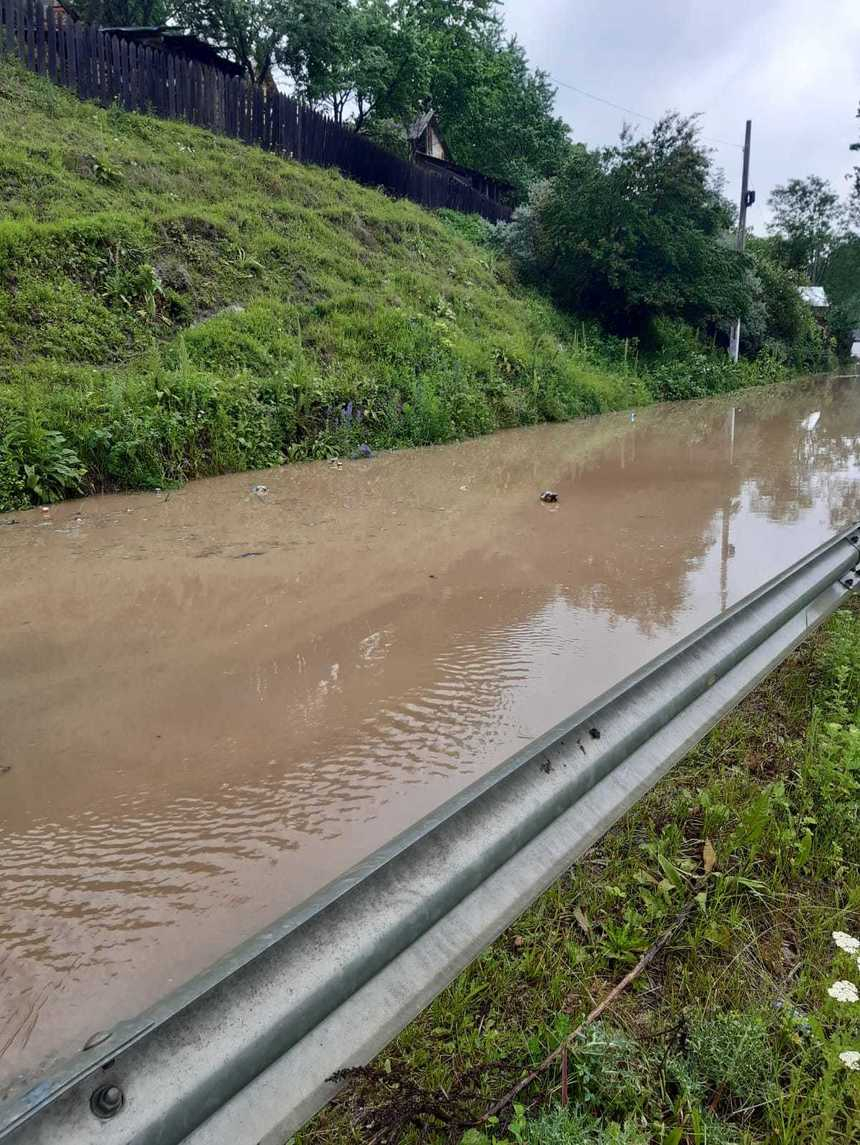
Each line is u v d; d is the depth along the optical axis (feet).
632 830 7.15
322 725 9.07
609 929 5.90
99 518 19.17
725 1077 4.66
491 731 8.94
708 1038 4.86
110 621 12.44
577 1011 5.21
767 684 10.14
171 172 42.93
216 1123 3.24
